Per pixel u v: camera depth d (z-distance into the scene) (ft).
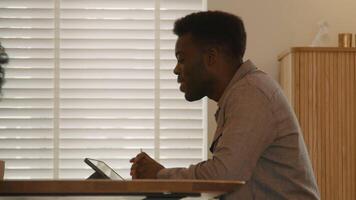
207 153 20.16
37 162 20.48
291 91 17.98
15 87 20.62
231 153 10.15
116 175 10.62
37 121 20.56
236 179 10.12
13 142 20.48
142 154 10.89
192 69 11.64
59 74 20.67
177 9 20.90
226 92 11.25
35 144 20.51
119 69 20.77
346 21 20.12
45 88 20.63
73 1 20.86
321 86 17.94
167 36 20.83
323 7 20.17
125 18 20.90
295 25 20.13
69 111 20.66
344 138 17.84
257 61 20.07
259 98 10.69
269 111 10.66
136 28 20.90
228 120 10.69
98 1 20.90
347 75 17.94
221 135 10.76
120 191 5.80
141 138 20.66
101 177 9.78
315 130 17.84
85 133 20.63
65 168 20.51
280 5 20.17
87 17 20.89
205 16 11.71
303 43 20.12
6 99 20.53
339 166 17.81
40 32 20.77
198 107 20.75
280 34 20.11
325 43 19.57
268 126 10.59
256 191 10.87
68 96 20.71
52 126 20.58
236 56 11.68
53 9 20.79
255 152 10.39
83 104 20.72
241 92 10.80
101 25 20.89
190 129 20.67
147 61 20.81
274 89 11.00
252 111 10.53
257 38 20.08
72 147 20.56
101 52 20.84
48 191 5.70
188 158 20.62
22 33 20.77
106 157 20.59
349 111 17.92
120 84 20.77
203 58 11.59
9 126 20.52
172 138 20.63
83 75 20.75
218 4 20.11
